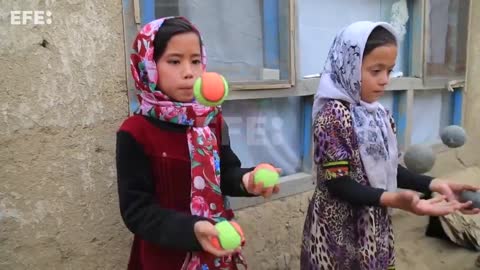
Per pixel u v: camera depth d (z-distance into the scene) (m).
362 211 1.74
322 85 1.81
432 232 3.40
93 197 1.90
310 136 2.90
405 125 3.64
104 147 1.92
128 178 1.32
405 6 3.61
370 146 1.72
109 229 1.96
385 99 3.57
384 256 1.80
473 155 4.38
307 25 2.91
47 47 1.74
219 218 1.39
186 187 1.36
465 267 3.00
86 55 1.84
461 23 4.06
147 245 1.39
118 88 1.94
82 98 1.84
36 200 1.76
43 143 1.76
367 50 1.69
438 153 4.06
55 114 1.78
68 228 1.85
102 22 1.87
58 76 1.77
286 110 2.85
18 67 1.68
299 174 2.91
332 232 1.76
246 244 2.54
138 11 1.98
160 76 1.35
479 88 4.35
